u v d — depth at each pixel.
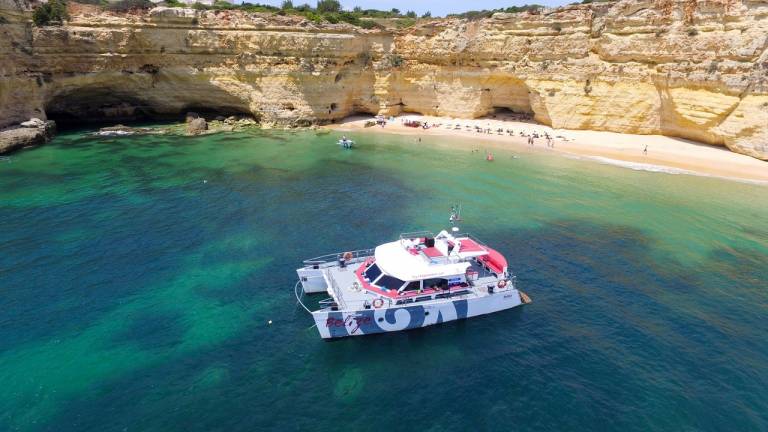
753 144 55.28
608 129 66.88
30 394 19.70
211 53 70.44
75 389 20.05
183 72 69.75
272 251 32.88
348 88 78.12
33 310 25.48
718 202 44.31
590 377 21.56
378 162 56.78
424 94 80.69
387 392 20.58
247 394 20.12
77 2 71.00
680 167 54.62
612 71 65.00
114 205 40.44
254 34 70.88
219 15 70.00
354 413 19.33
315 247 33.62
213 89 71.94
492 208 42.31
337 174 51.44
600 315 26.25
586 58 67.44
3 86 56.81
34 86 60.34
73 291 27.41
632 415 19.41
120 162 52.97
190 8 73.88
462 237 32.19
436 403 20.00
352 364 22.27
